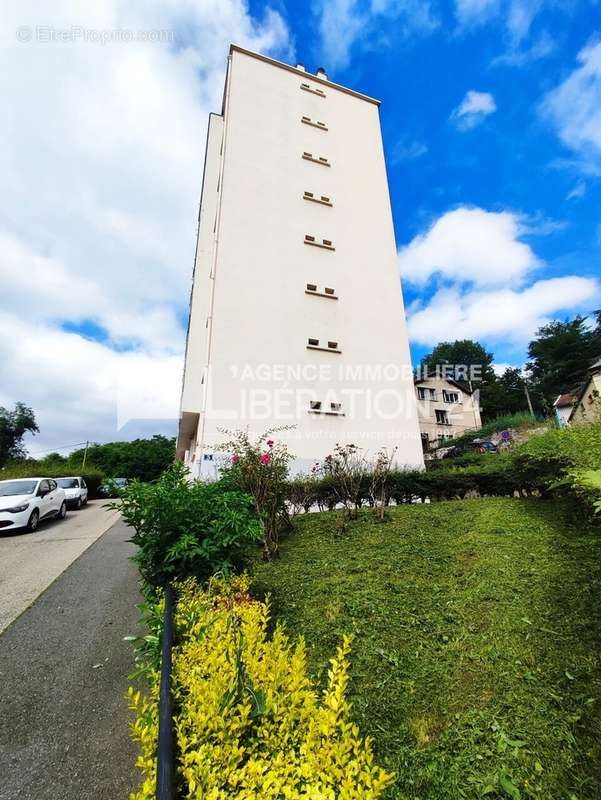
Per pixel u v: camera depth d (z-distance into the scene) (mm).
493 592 3250
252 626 1907
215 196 14844
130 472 41344
